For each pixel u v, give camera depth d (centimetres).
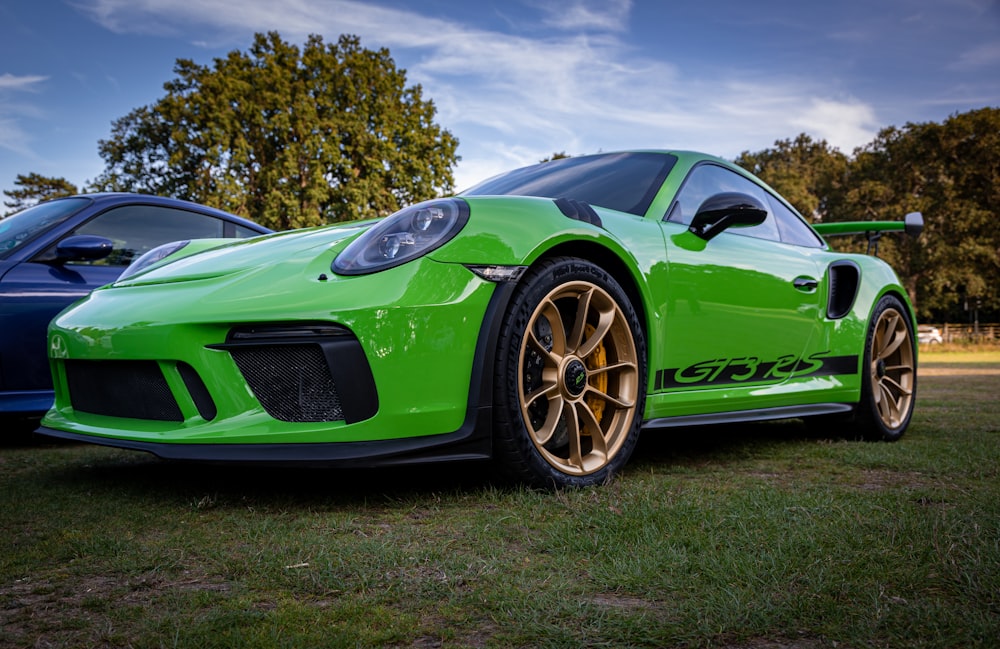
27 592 119
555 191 267
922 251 3584
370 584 121
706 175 278
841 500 177
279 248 213
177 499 186
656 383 229
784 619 105
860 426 320
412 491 192
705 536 145
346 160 2673
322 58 2811
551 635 100
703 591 116
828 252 321
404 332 176
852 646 97
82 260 348
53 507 178
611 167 276
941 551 132
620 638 99
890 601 111
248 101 2638
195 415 184
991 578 118
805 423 341
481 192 291
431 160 2897
